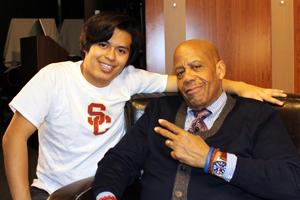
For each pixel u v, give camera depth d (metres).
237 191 1.34
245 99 1.52
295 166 1.26
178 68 1.49
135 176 1.57
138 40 1.68
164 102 1.64
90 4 4.00
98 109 1.65
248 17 2.98
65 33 6.21
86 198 1.35
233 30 2.99
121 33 1.57
